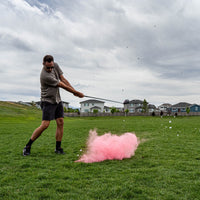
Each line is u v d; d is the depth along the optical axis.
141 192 1.79
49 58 3.23
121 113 49.00
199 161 2.86
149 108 65.00
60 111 3.53
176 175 2.21
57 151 3.53
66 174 2.28
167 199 1.65
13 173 2.35
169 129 8.04
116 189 1.83
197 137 5.64
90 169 2.48
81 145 4.40
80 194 1.75
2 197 1.70
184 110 59.75
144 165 2.66
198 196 1.70
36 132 3.36
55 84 3.29
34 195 1.73
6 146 4.27
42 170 2.46
